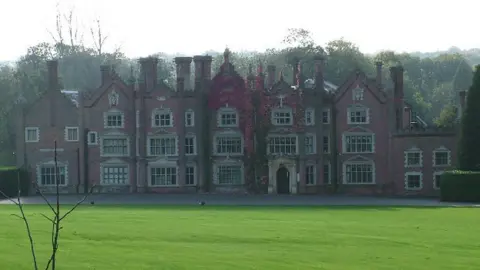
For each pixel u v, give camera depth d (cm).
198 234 3534
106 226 3909
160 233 3569
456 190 6762
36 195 8062
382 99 8175
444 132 7900
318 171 8175
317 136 8175
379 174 8169
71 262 2705
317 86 8256
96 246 3108
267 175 8069
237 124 8212
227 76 8238
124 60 16250
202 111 8244
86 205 6006
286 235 3506
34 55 13512
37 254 2889
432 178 7931
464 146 7256
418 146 7975
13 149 10462
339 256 2845
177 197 7388
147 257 2805
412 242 3278
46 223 4091
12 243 3203
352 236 3481
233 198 7200
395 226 3991
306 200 6875
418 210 5356
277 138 8088
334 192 8225
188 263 2673
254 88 8094
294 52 12494
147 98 8281
